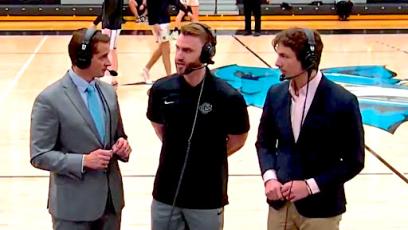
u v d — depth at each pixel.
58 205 3.29
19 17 18.27
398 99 9.28
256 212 5.42
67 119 3.22
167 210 3.35
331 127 3.10
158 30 9.81
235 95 3.28
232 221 5.23
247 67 11.66
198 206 3.30
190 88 3.26
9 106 8.80
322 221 3.17
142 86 10.15
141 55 13.00
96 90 3.34
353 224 5.20
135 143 7.24
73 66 3.27
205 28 3.20
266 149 3.31
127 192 5.82
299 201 3.16
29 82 10.35
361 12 19.22
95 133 3.27
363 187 6.01
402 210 5.50
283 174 3.18
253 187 6.00
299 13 19.03
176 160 3.30
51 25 17.36
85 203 3.27
